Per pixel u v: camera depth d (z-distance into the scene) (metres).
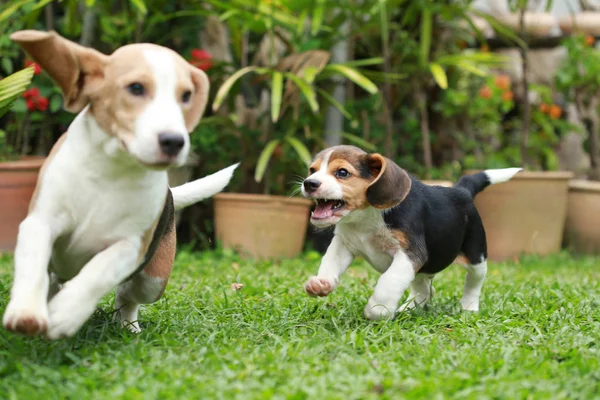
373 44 9.52
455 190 4.73
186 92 3.21
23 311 3.01
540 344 3.78
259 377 3.11
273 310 4.51
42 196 3.29
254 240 7.95
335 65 7.90
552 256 8.53
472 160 9.59
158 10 8.48
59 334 3.14
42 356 3.34
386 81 8.52
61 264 3.51
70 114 8.38
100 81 3.18
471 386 3.06
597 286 5.86
